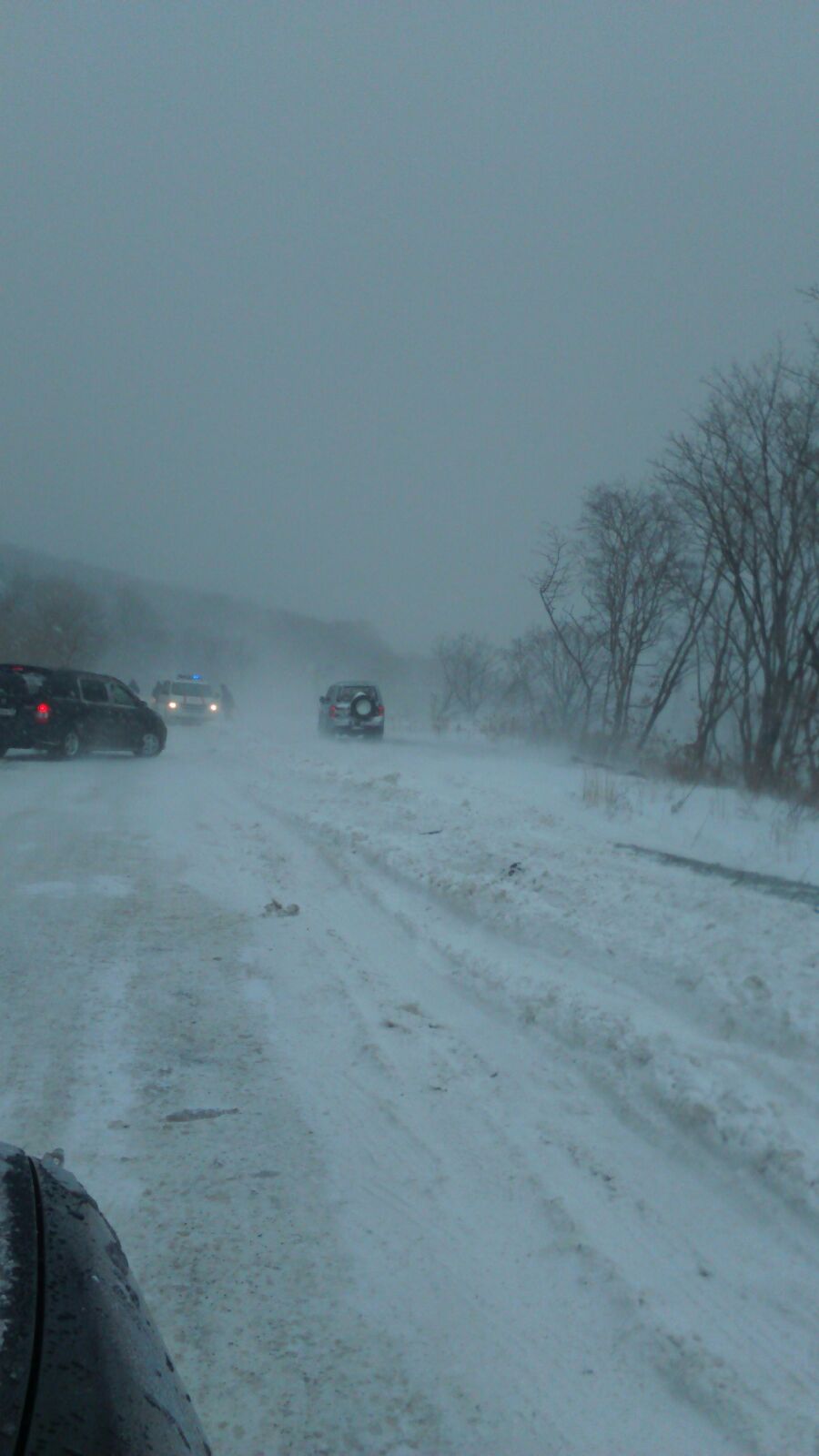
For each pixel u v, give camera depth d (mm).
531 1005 6078
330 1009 6211
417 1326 3316
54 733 20859
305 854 11055
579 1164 4363
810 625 17891
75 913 8344
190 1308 3363
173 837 12102
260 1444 2795
